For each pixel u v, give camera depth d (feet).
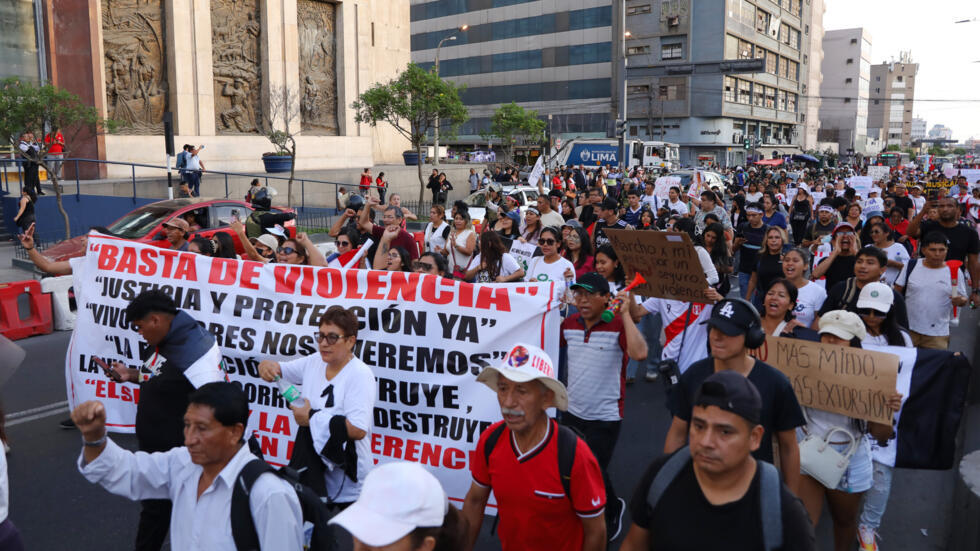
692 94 227.61
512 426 9.41
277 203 82.64
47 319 33.17
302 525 8.78
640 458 19.97
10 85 51.16
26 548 15.14
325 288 16.56
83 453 9.14
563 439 9.50
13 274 45.42
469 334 15.35
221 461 8.83
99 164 72.13
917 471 19.54
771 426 10.93
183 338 12.48
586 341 14.73
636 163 158.10
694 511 7.54
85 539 15.55
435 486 6.28
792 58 288.51
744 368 11.00
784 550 7.22
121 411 18.52
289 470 9.16
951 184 84.17
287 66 87.61
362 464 12.47
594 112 237.86
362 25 97.66
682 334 19.07
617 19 230.89
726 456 7.07
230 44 82.89
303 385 13.12
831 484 12.56
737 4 229.04
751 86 252.01
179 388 12.50
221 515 8.82
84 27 70.03
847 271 24.03
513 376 9.11
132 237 37.78
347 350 12.60
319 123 94.02
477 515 10.30
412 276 15.84
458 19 263.70
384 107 83.30
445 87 81.92
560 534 9.63
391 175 100.94
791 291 14.89
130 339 18.30
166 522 12.41
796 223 47.78
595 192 38.34
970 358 29.12
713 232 23.77
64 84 69.62
